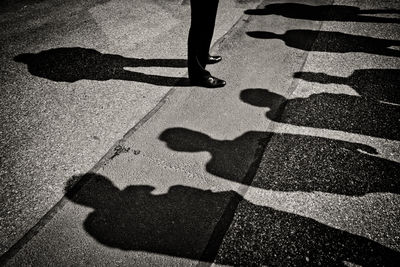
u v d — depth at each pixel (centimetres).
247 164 251
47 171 247
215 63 384
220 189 231
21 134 283
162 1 561
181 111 309
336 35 436
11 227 205
